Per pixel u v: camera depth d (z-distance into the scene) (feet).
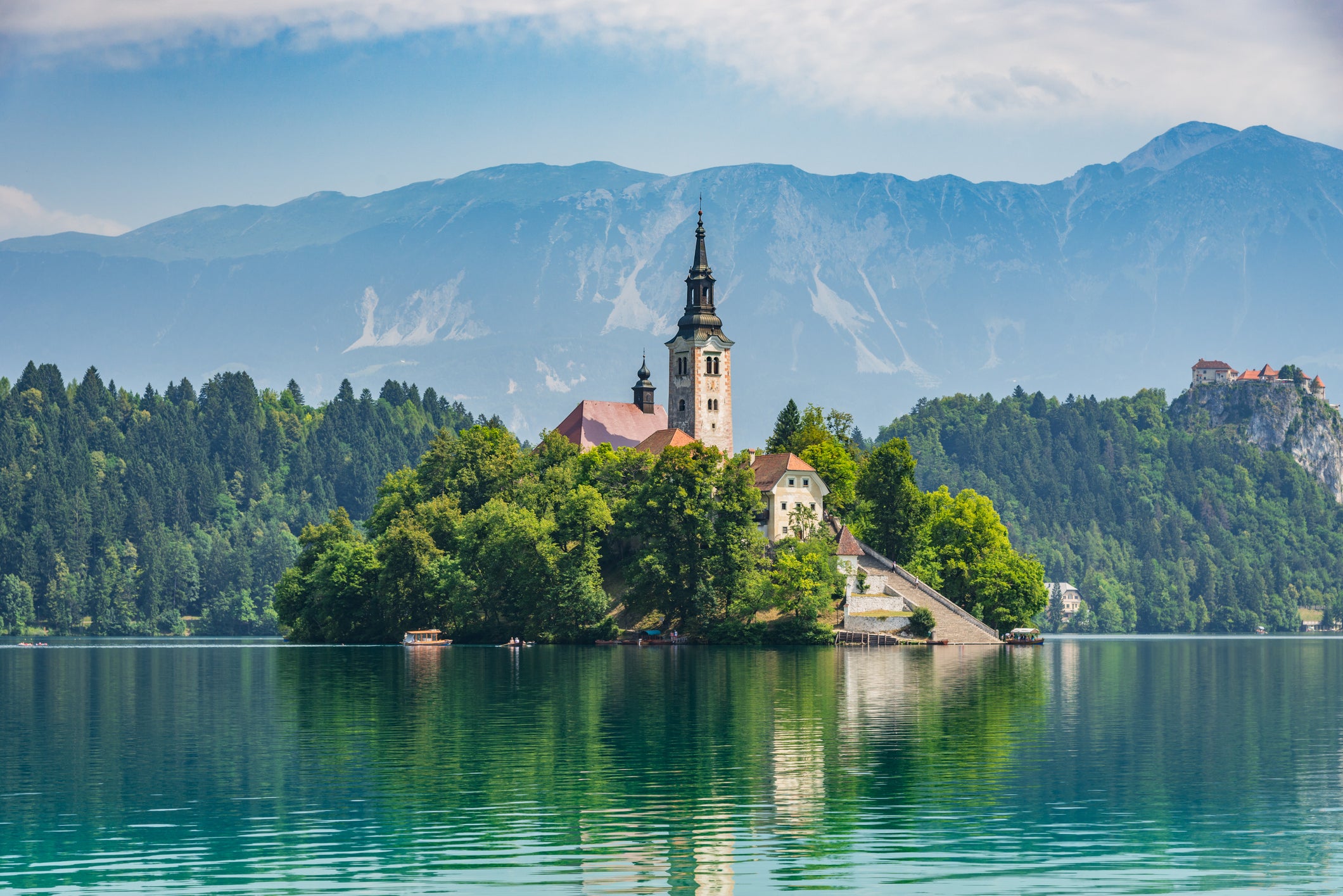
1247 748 240.12
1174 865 153.48
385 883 144.97
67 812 179.63
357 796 189.98
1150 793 194.39
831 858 155.53
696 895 140.26
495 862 153.48
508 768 212.64
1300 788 198.90
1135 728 270.26
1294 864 153.79
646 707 302.45
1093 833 168.86
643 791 193.88
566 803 185.06
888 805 184.34
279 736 252.01
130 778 204.23
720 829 169.68
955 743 243.19
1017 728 266.98
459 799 187.62
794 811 180.55
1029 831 169.58
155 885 144.87
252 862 153.38
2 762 219.41
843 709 298.97
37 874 149.28
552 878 146.72
